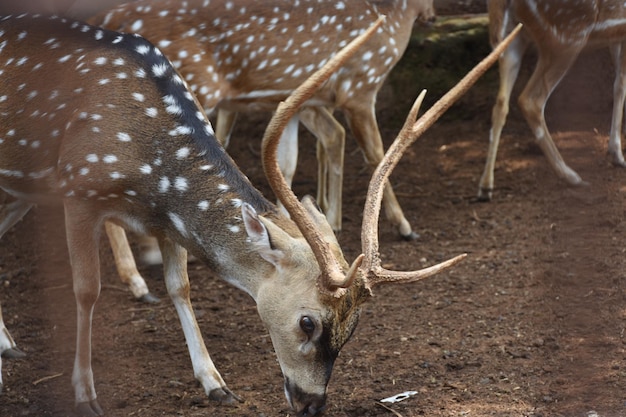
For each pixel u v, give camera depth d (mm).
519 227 12484
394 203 12234
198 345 8219
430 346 9086
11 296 10680
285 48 10453
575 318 8797
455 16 17047
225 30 10000
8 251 11977
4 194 9352
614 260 9055
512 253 11578
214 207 7566
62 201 8234
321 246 6758
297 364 7055
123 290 10852
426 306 10117
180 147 7680
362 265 6910
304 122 12414
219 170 7707
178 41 9773
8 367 8836
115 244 10461
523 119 16578
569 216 9734
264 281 7305
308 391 7027
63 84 7824
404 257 11664
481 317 9758
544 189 13234
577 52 10414
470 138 16156
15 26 8203
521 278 10750
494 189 14055
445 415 7586
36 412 7934
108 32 8117
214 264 7621
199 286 10906
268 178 6684
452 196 13891
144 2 9734
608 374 7988
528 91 11180
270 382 8445
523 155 15391
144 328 9750
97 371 8672
